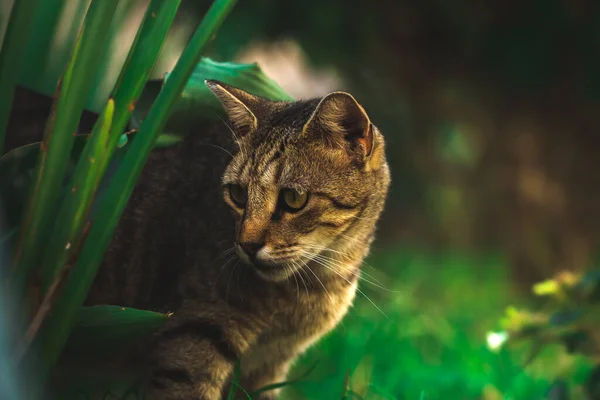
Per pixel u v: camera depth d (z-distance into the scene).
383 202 4.36
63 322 3.10
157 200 4.20
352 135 4.02
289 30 7.85
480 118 9.11
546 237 9.07
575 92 8.33
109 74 5.38
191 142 4.33
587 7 7.81
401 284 8.01
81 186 3.05
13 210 3.78
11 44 3.02
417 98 9.07
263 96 4.62
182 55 3.10
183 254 4.10
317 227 3.98
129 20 6.70
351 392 4.37
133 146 3.08
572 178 8.96
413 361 5.88
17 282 3.04
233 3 3.12
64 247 3.06
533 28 7.92
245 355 4.26
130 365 4.07
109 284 4.14
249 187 3.93
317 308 4.29
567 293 4.76
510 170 9.18
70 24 5.16
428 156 9.77
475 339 6.73
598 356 4.90
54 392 4.10
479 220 9.57
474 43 8.15
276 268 3.92
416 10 8.17
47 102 4.36
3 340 2.98
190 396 4.02
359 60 8.55
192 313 4.02
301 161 3.93
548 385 5.30
